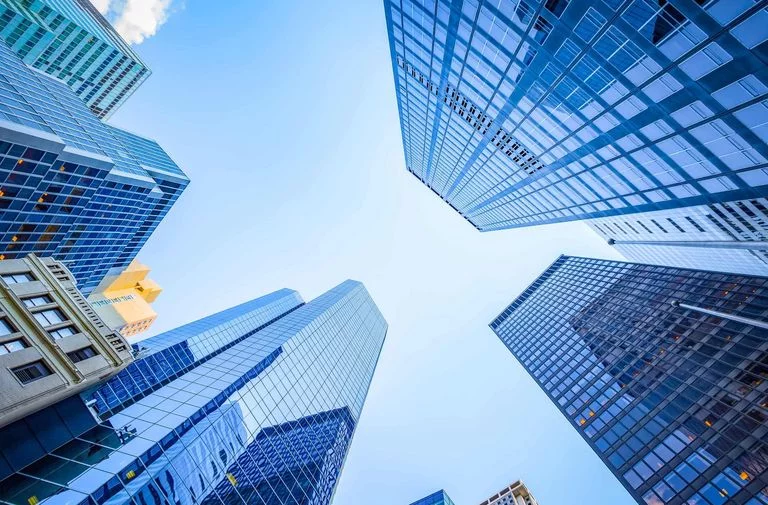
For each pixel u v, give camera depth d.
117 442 28.78
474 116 59.62
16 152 53.59
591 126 40.34
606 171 47.53
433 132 80.94
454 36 43.16
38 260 27.55
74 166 64.69
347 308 118.88
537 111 45.38
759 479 36.16
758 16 19.77
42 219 66.19
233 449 39.44
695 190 39.78
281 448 47.72
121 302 117.00
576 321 91.31
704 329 58.66
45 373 22.66
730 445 40.66
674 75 27.19
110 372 26.55
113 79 119.19
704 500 38.41
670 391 53.19
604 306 88.62
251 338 68.12
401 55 60.16
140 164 88.12
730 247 57.50
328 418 65.94
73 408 27.20
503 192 84.31
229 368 50.81
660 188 43.59
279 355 60.31
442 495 103.25
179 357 70.88
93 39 102.94
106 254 90.81
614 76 31.61
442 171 106.38
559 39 31.92
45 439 23.78
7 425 22.03
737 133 28.11
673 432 47.25
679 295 71.81
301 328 76.38
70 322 26.08
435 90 61.84
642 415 53.31
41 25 88.00
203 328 88.62
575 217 71.69
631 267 96.25
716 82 25.33
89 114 86.31
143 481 27.42
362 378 98.56
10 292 23.81
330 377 76.06
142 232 97.69
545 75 37.81
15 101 59.03
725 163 32.34
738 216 41.47
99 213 77.88
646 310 75.31
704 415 45.91
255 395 48.31
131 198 83.62
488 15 35.53
